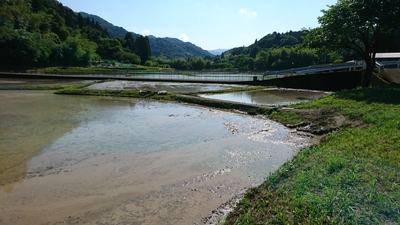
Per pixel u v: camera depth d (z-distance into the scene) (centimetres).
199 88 3156
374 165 624
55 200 605
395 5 1797
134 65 8819
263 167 788
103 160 848
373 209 431
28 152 919
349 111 1275
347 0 2091
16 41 5431
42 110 1689
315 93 2698
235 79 4588
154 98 2286
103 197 615
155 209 561
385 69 2514
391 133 879
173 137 1116
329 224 404
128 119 1470
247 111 1673
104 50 9794
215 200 595
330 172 591
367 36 2180
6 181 702
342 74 2867
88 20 12556
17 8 6981
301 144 1014
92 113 1625
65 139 1074
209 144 1015
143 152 924
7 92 2573
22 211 562
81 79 4016
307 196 487
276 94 2622
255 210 489
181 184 678
